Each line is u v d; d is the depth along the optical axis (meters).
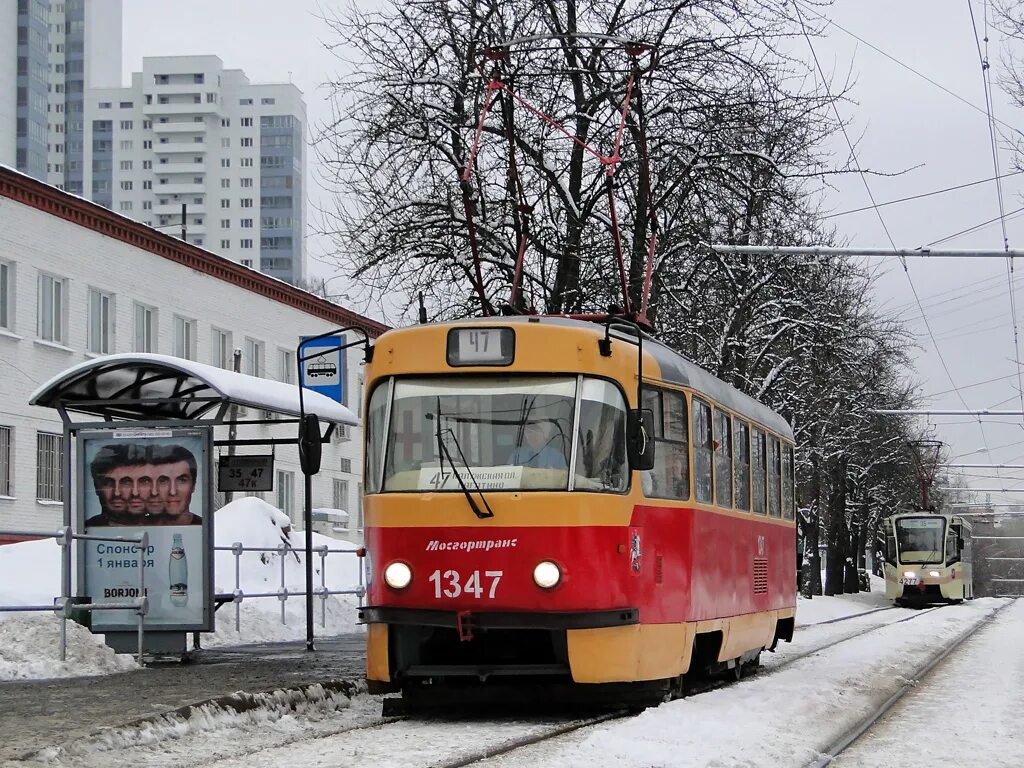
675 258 25.38
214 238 148.88
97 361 14.66
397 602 11.30
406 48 24.16
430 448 11.49
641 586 11.63
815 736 10.66
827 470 48.88
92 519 15.21
